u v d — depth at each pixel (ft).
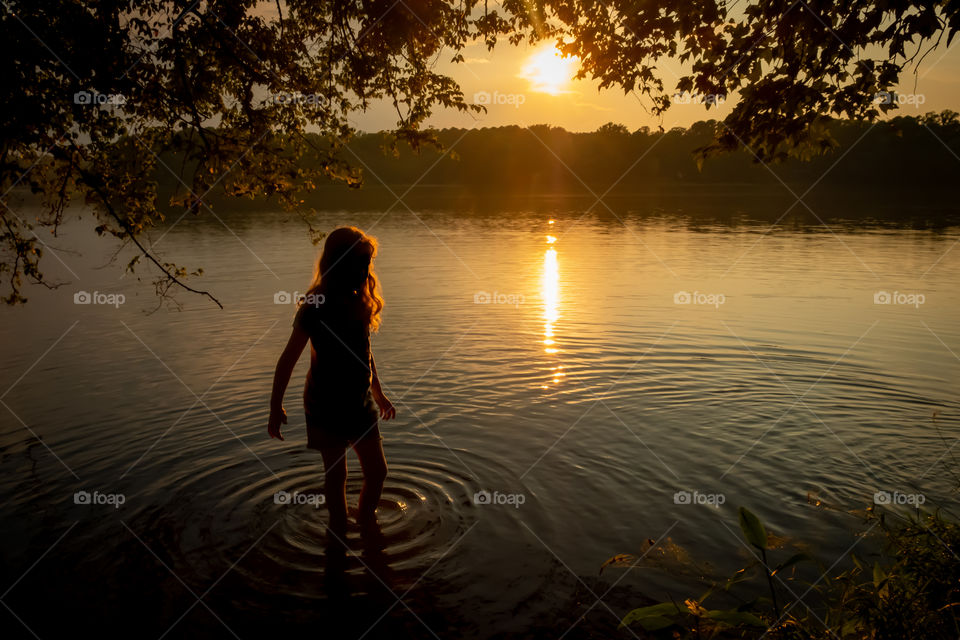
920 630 8.41
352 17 18.31
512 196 215.92
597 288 42.34
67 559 12.07
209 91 17.58
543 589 11.09
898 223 92.43
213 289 42.75
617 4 15.42
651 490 14.66
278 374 12.30
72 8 14.32
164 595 10.99
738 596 10.82
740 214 119.03
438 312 35.24
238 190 18.49
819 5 12.65
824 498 14.15
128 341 29.14
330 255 12.44
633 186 297.12
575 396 21.34
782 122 13.85
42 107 14.25
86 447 17.24
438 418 19.38
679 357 25.94
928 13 11.85
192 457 16.56
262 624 10.25
